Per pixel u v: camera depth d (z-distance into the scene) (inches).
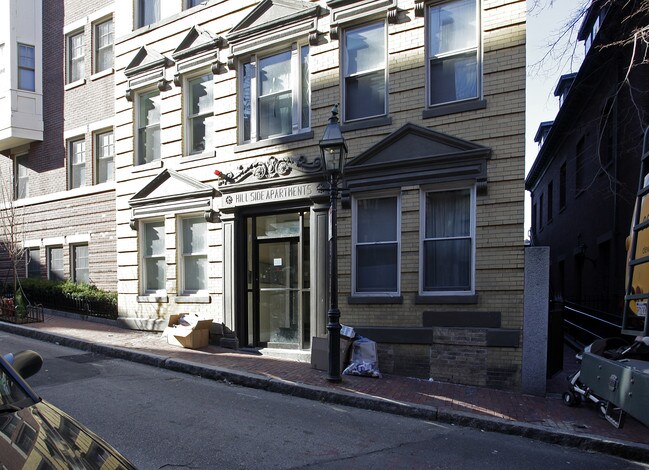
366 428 219.6
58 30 590.2
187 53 413.4
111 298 481.4
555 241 708.0
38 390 258.4
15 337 421.1
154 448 182.5
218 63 398.0
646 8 287.4
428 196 320.8
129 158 458.0
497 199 294.2
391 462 181.0
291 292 374.6
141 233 449.4
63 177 582.6
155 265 446.9
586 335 451.8
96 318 485.7
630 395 188.7
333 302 283.4
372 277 335.6
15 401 105.8
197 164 408.2
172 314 404.2
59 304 536.7
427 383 295.1
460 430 223.8
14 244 510.3
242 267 387.5
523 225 288.2
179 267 420.2
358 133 336.5
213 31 406.3
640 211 219.8
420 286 313.0
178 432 201.2
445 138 305.6
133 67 452.4
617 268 411.8
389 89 328.5
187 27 422.9
